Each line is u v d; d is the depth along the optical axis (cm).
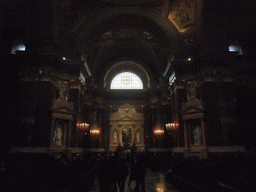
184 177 838
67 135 1702
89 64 2605
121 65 3184
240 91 1653
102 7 1983
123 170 641
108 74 3162
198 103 1716
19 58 1109
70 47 1998
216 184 608
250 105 1555
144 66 3008
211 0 1655
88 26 2017
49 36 1686
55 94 1744
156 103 2780
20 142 1439
